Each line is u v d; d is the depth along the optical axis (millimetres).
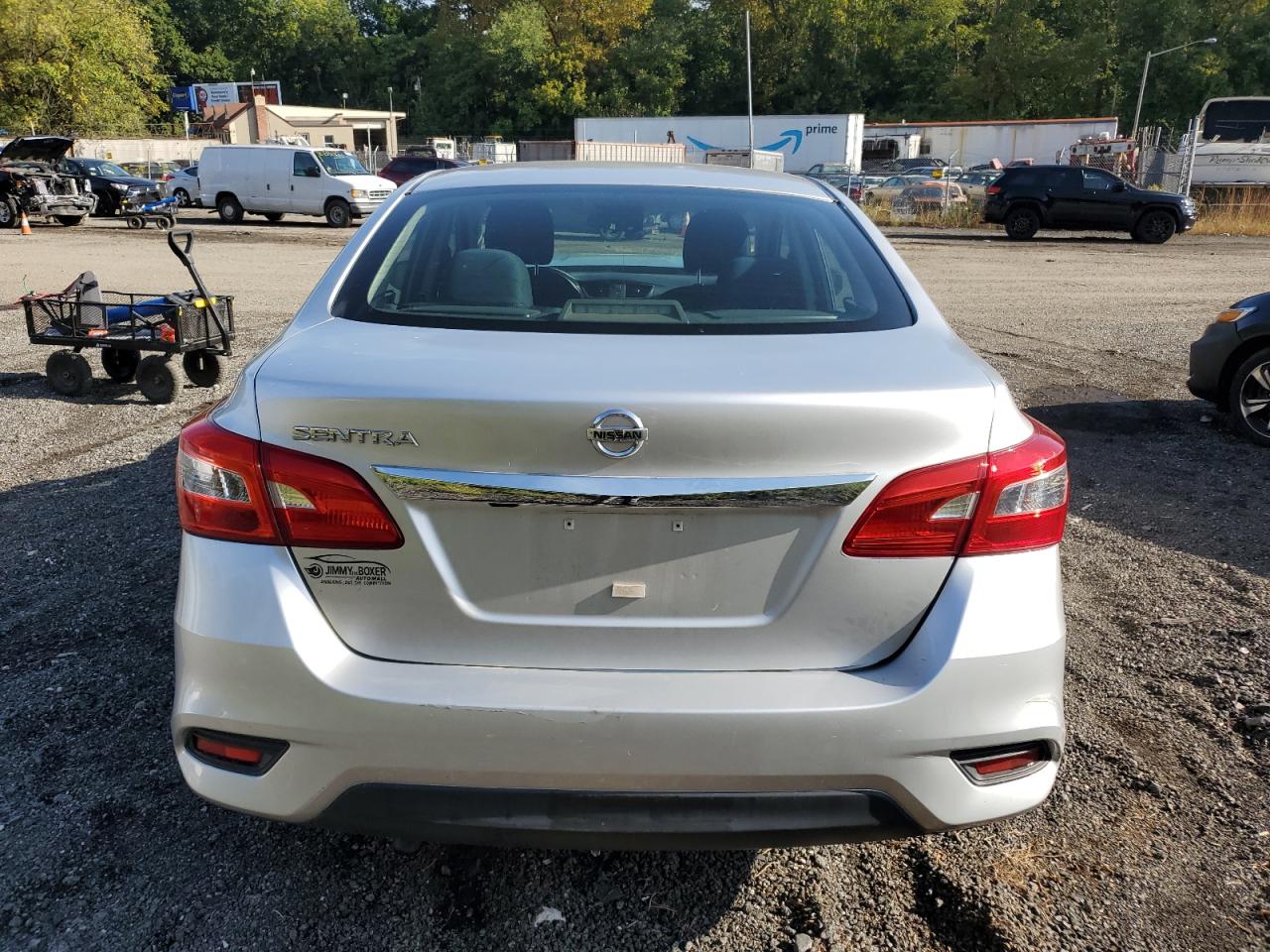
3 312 11461
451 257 2604
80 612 3816
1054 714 2010
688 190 2977
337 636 1955
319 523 1915
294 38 94812
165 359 7352
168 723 3086
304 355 2078
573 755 1873
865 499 1896
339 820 1974
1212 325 6840
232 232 23594
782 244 2703
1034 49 64312
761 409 1839
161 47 91500
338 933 2285
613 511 1888
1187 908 2391
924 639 1942
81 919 2301
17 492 5281
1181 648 3717
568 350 2074
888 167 39469
